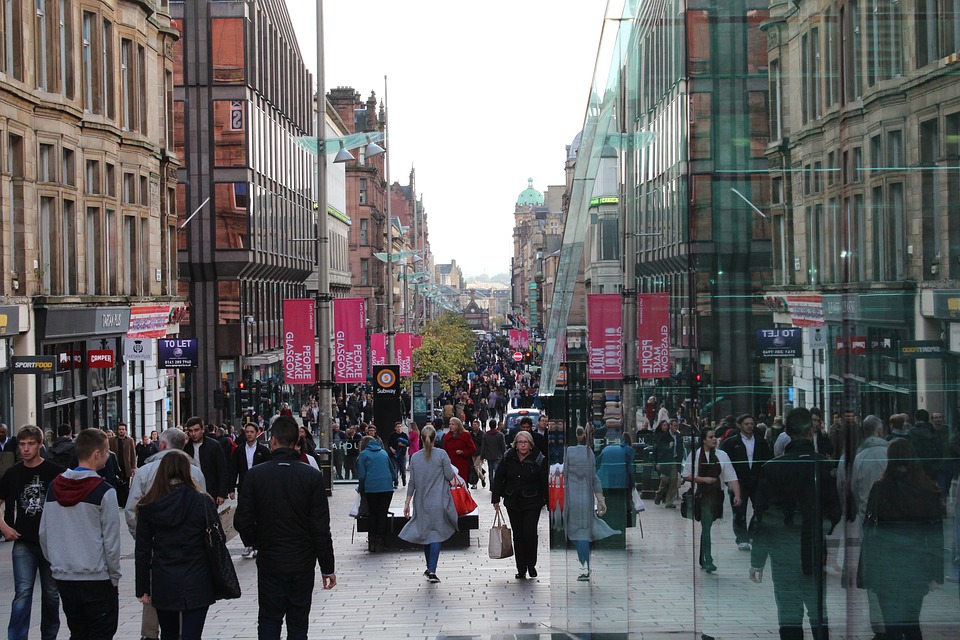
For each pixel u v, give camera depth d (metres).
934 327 3.71
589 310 6.75
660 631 5.26
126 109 37.09
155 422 39.88
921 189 3.65
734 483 4.45
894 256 3.77
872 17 3.78
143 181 38.09
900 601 3.83
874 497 3.88
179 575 7.91
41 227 30.19
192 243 54.16
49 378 29.91
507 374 103.44
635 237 5.57
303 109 74.50
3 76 26.77
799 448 4.19
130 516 9.65
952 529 3.73
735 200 4.41
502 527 14.25
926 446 3.75
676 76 4.71
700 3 4.46
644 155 5.36
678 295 4.72
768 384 4.30
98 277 33.97
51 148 30.20
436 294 166.25
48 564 9.53
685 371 4.70
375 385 35.06
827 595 4.16
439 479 14.16
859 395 3.92
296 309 30.95
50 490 8.66
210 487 14.73
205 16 54.44
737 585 4.46
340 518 22.34
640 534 5.64
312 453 22.25
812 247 4.10
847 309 3.99
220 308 54.53
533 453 14.34
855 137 3.91
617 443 6.08
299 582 8.10
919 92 3.66
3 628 11.05
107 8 34.75
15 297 27.45
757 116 4.29
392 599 12.88
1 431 19.73
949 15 3.51
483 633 10.50
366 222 109.44
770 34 4.24
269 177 60.56
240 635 10.75
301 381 30.83
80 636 8.72
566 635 8.33
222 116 54.44
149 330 37.97
